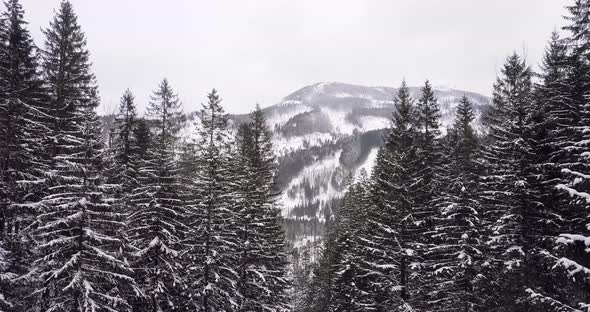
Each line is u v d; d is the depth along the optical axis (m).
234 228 28.75
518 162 20.27
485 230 22.48
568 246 16.45
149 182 25.78
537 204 19.30
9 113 22.75
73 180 17.70
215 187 25.94
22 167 23.19
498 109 30.64
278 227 34.09
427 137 30.80
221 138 33.88
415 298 25.97
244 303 28.23
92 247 17.20
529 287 18.75
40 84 26.00
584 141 15.02
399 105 31.27
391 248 25.75
